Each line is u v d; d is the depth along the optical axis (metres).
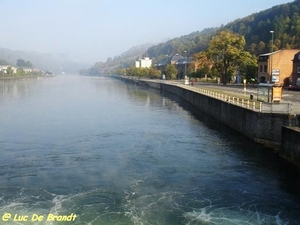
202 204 21.86
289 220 19.95
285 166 28.84
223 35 98.81
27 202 21.94
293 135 28.16
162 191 23.81
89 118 55.94
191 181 25.73
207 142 37.78
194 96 73.44
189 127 47.41
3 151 34.19
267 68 87.19
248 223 19.55
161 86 129.62
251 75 97.94
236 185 24.95
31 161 30.73
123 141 38.72
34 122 51.56
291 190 24.11
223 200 22.45
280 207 21.55
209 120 53.81
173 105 76.56
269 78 86.25
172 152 33.75
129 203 21.86
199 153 33.22
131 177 26.53
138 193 23.45
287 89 72.31
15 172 27.69
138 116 58.62
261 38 179.00
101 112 63.84
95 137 40.88
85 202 21.95
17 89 137.25
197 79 144.12
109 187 24.47
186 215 20.38
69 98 94.31
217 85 95.69
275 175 26.84
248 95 56.00
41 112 63.16
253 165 29.22
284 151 30.05
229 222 19.62
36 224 19.16
